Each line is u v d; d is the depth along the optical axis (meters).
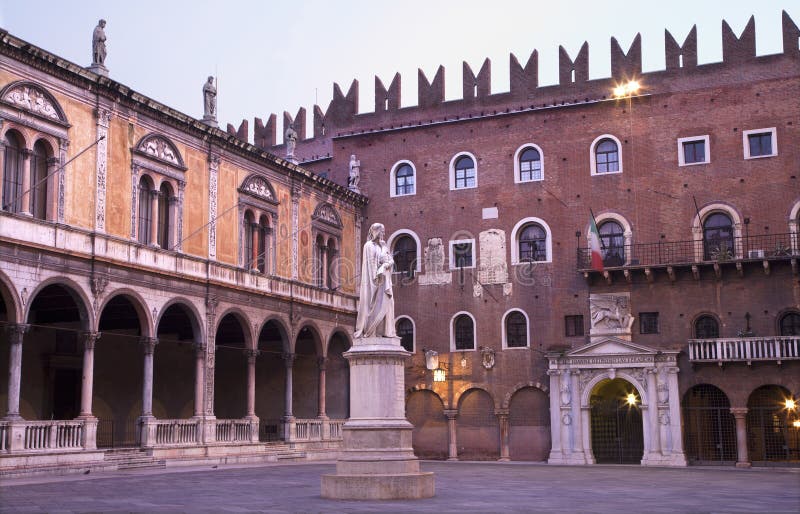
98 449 32.19
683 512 18.38
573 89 48.94
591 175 47.81
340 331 49.12
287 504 19.36
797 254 42.66
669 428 43.69
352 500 20.31
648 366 44.28
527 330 47.75
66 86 32.53
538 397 47.25
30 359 38.84
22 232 30.03
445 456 48.69
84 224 32.84
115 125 34.66
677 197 46.06
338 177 53.44
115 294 33.91
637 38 48.00
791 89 44.78
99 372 42.03
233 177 41.31
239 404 50.19
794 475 35.12
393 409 21.34
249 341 41.50
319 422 45.91
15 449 29.02
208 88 40.56
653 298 45.59
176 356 46.41
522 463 45.69
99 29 34.53
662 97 47.06
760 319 43.62
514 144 49.62
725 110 45.81
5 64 30.11
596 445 45.84
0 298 35.25
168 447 35.59
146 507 18.77
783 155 44.47
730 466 42.94
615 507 19.56
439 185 50.91
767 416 43.56
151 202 36.47
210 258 39.34
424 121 51.91
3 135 29.88
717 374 43.69
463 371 48.72
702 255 45.19
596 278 46.62
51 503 19.75
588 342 46.53
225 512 17.62
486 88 50.81
